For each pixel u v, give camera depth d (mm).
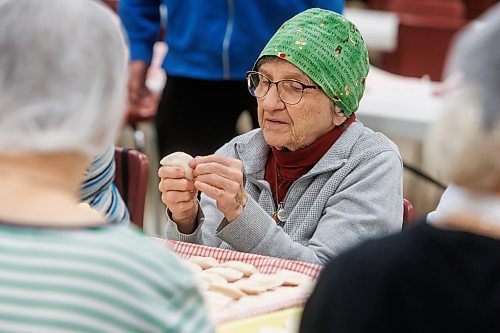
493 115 1123
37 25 1172
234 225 2197
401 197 2375
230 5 3598
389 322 1148
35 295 1105
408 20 4836
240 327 1692
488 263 1140
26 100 1164
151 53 4188
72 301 1105
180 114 3814
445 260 1151
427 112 3791
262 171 2467
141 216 2592
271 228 2219
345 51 2324
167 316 1146
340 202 2324
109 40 1212
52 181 1193
